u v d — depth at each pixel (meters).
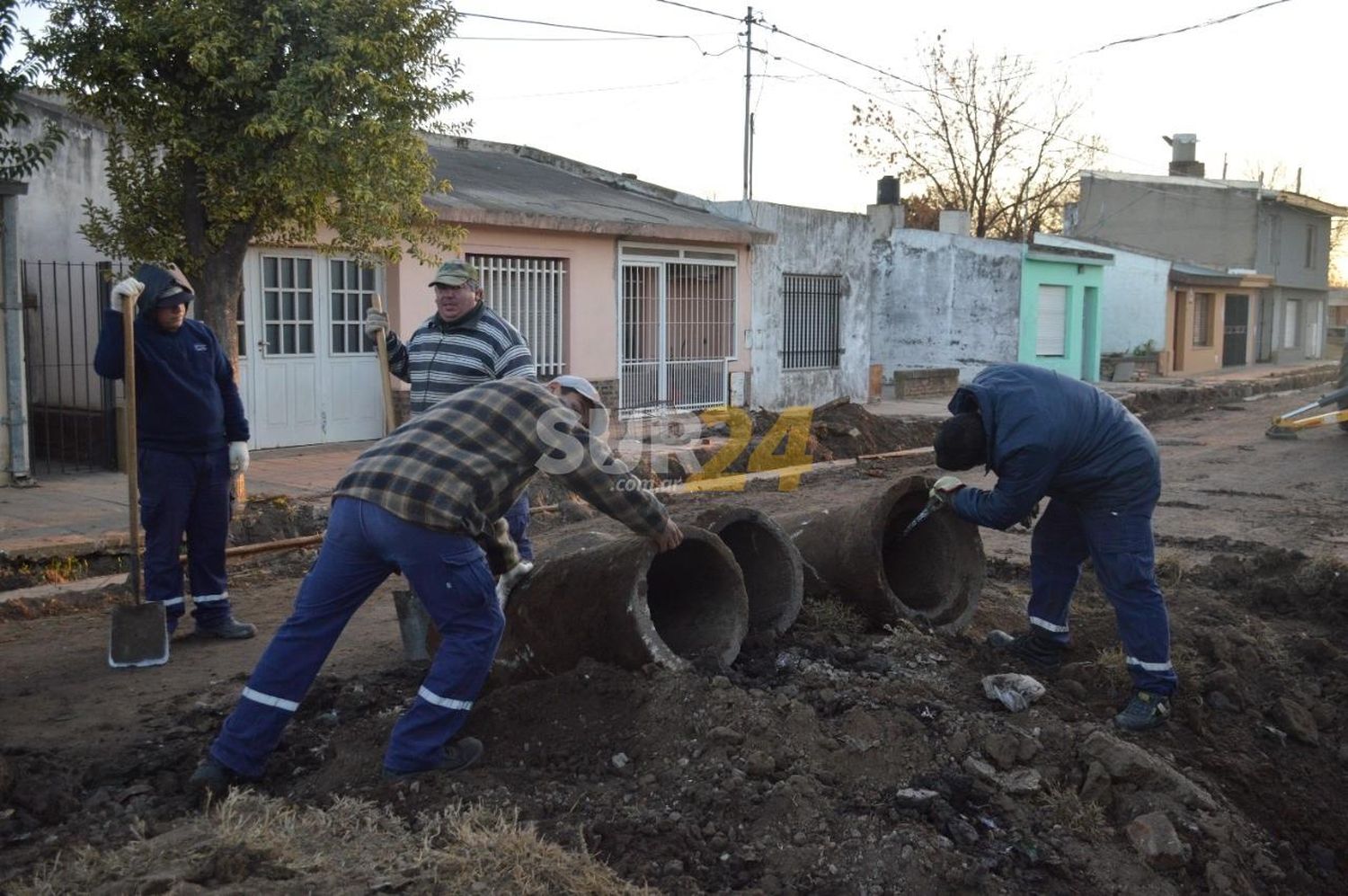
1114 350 33.38
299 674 4.31
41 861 3.68
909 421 17.56
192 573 6.47
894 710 4.76
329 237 13.46
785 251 19.98
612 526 10.07
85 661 6.16
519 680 5.24
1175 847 4.12
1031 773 4.49
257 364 13.19
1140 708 5.05
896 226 27.14
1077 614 6.40
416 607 5.79
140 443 6.20
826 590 5.98
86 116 11.89
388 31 9.89
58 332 11.80
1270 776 4.98
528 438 4.34
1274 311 41.03
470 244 14.65
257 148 9.86
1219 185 37.28
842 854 3.87
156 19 9.58
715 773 4.25
